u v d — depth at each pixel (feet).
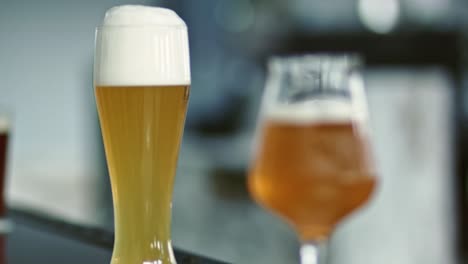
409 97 10.77
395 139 10.58
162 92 2.42
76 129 12.90
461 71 10.80
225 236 9.91
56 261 3.55
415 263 10.22
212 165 10.69
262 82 11.44
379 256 10.05
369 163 3.87
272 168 3.87
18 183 12.41
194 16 11.78
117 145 2.44
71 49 12.91
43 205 12.54
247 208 9.99
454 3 10.78
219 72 11.63
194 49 11.74
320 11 11.24
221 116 11.50
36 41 12.64
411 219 10.23
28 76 12.59
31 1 12.55
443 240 10.31
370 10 10.93
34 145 12.63
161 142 2.45
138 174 2.45
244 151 10.97
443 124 10.69
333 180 3.77
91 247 3.85
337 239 9.82
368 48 10.97
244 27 11.55
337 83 3.85
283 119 3.84
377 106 10.75
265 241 9.70
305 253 3.93
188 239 9.87
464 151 10.61
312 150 3.78
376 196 10.16
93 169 12.71
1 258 3.70
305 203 3.83
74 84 12.92
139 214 2.48
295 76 3.85
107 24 2.45
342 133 3.80
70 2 12.85
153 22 2.43
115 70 2.42
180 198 10.39
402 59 10.86
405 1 10.81
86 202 12.64
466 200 10.43
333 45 11.18
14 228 4.60
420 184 10.43
